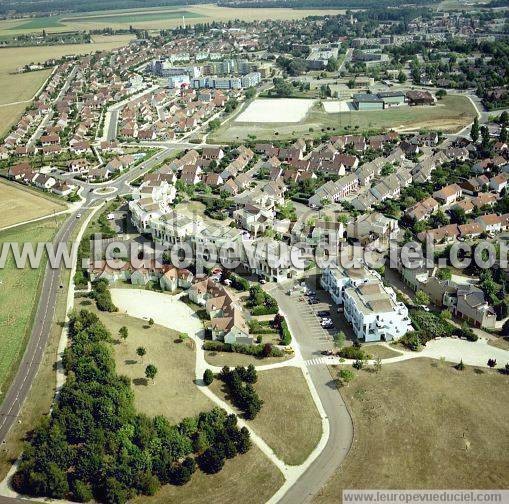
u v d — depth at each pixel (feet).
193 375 602.03
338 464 486.38
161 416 524.93
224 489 468.34
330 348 641.40
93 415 531.09
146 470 478.18
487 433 508.53
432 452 492.13
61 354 640.99
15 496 471.62
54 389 583.99
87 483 479.00
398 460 486.38
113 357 623.36
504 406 538.88
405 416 533.55
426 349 631.15
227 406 556.92
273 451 503.61
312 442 510.99
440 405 544.21
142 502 459.73
